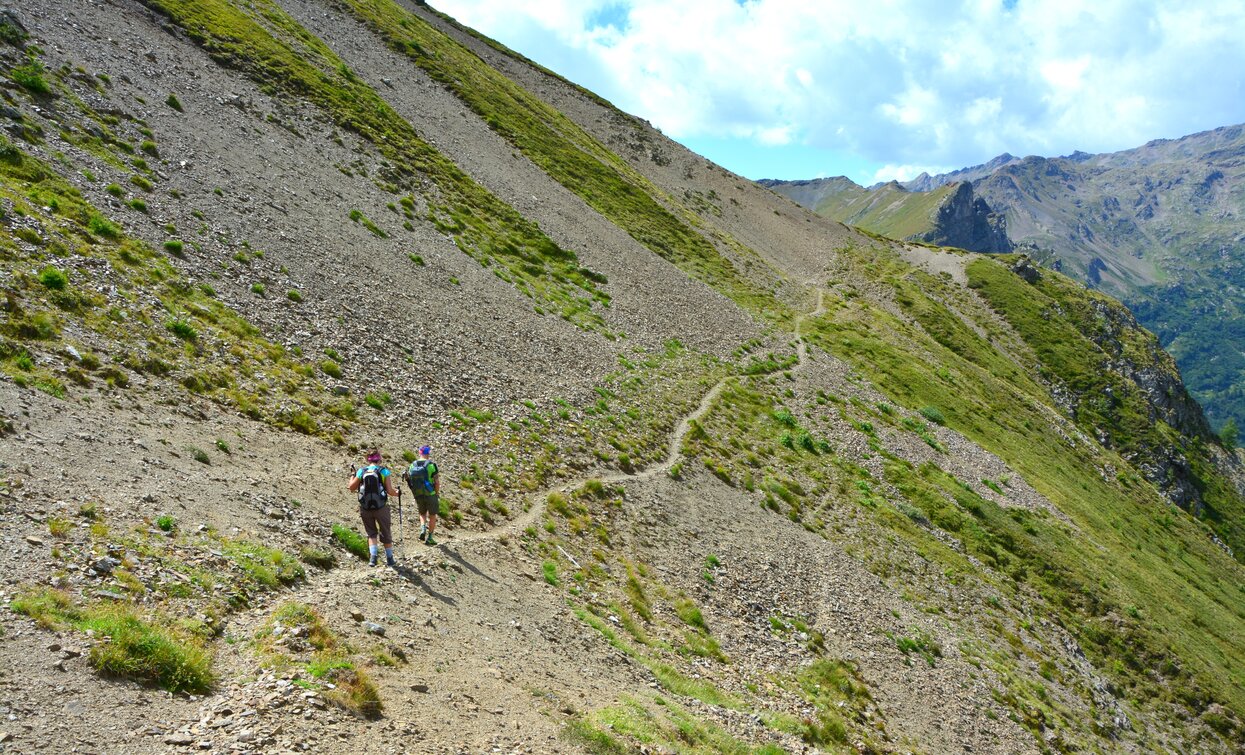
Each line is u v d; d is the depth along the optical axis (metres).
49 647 10.61
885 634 36.00
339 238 43.12
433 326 41.06
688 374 59.78
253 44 62.69
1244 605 81.69
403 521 22.84
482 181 74.00
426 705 13.09
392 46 98.31
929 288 157.88
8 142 29.41
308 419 25.92
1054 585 53.78
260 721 10.77
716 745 17.89
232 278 31.86
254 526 17.69
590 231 81.69
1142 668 48.50
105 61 43.03
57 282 22.97
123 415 19.53
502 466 31.61
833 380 75.62
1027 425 100.75
